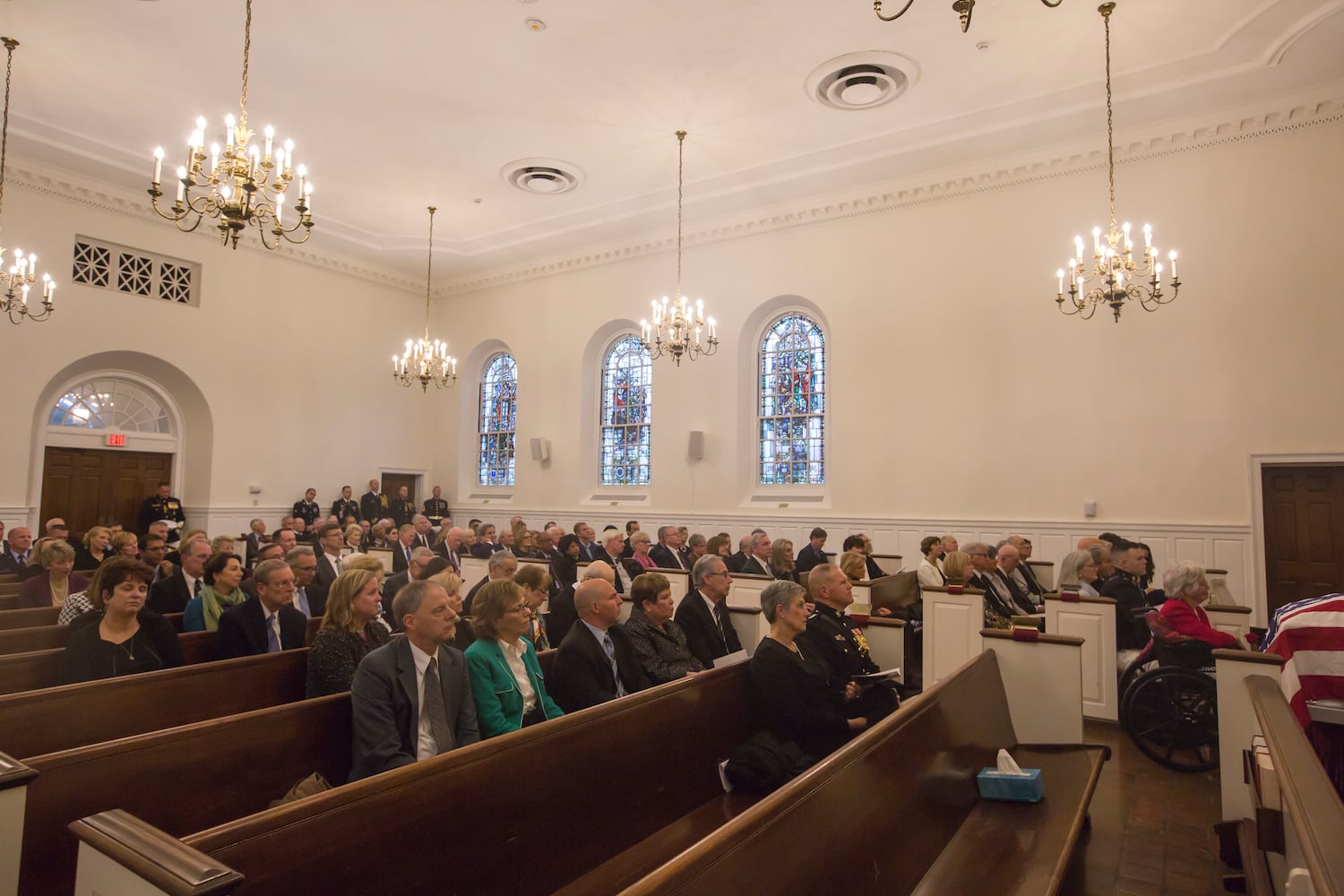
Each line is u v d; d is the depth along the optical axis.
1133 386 9.15
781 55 8.09
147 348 11.38
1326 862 1.38
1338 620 3.36
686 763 3.15
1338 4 6.99
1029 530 9.59
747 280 11.94
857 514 10.72
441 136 9.90
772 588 3.77
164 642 3.72
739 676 3.65
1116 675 5.46
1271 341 8.48
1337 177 8.27
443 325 15.34
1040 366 9.70
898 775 2.60
